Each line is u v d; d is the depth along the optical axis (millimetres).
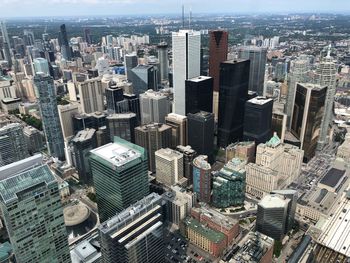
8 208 182625
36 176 197375
